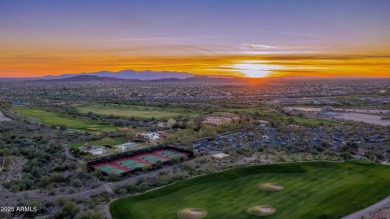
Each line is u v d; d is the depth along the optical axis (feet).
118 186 356.59
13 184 361.51
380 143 597.52
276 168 407.23
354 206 304.30
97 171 407.23
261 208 298.76
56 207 308.81
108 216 288.51
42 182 372.79
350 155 482.28
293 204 308.81
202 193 337.31
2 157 465.88
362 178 374.02
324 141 579.89
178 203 314.35
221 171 397.60
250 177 380.17
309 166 415.85
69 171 424.87
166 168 435.12
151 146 545.85
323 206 303.48
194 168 420.77
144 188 353.31
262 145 542.98
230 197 326.65
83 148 528.63
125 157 486.38
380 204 310.04
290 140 611.47
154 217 286.05
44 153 484.74
